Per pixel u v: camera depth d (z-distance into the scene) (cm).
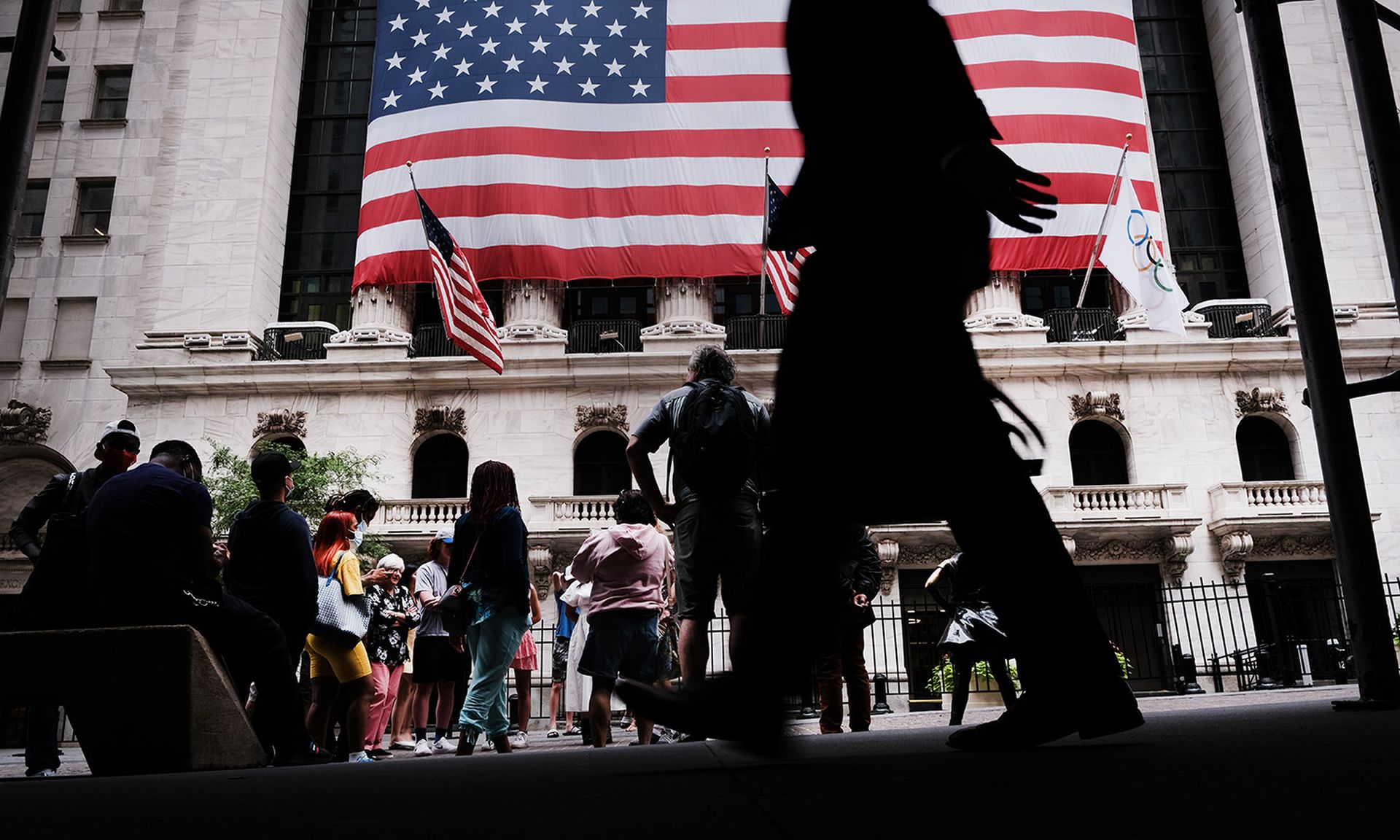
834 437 187
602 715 660
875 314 189
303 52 3406
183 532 510
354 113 3347
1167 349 2731
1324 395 324
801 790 138
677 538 407
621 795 139
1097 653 203
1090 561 2622
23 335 2975
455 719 1132
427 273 2761
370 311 2884
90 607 491
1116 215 2488
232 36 3200
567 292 3048
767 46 2845
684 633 396
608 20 2864
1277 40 346
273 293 3097
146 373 2786
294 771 229
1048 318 2983
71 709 418
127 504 496
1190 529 2536
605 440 2802
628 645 665
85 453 2878
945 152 190
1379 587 309
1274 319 2872
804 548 189
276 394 2805
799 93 204
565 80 2820
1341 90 3089
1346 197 2983
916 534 2497
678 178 2750
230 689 436
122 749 416
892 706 2286
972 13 2792
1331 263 2931
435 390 2794
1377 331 2795
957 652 939
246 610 530
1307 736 185
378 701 974
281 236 3172
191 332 2873
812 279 195
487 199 2747
